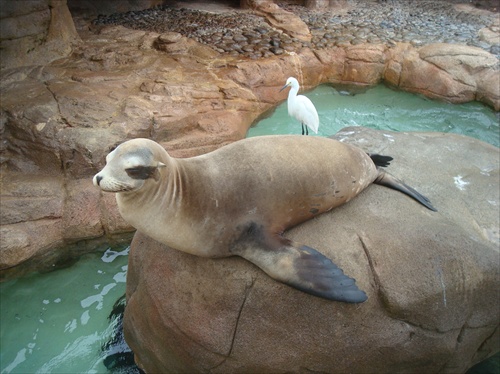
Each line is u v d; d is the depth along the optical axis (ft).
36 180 11.98
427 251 7.38
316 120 13.85
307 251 6.65
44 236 11.10
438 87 17.94
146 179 6.03
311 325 6.95
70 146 12.18
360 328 7.03
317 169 7.29
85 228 11.42
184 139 13.78
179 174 6.56
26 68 15.58
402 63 18.65
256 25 20.93
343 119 17.03
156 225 6.46
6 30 15.17
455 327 7.57
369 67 18.80
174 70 16.61
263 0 23.06
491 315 7.84
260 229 6.82
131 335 8.38
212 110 14.99
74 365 9.07
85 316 10.03
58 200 11.51
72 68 16.14
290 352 7.02
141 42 18.53
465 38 20.10
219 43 18.88
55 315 10.03
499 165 10.03
